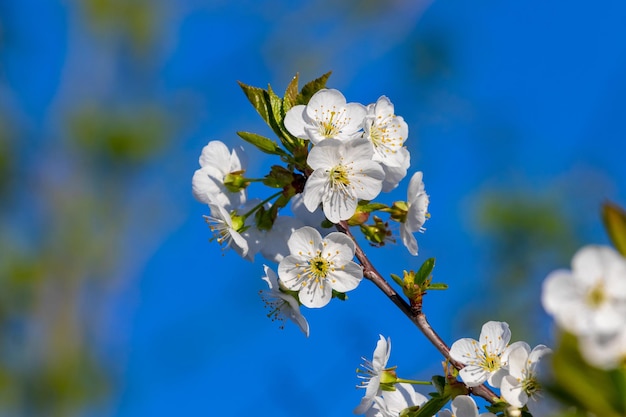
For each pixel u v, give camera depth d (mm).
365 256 867
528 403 823
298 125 864
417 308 850
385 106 876
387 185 880
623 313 720
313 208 861
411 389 867
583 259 724
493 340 841
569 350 712
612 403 712
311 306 866
